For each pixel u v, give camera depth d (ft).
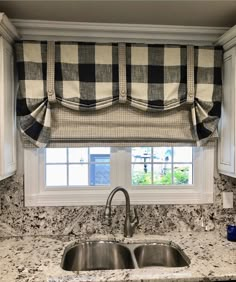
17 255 5.87
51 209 7.14
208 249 6.17
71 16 6.46
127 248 6.64
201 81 6.96
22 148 7.03
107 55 6.72
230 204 7.52
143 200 7.32
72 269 6.49
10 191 7.03
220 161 7.25
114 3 5.79
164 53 6.85
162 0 5.66
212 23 6.87
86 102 6.65
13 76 6.64
